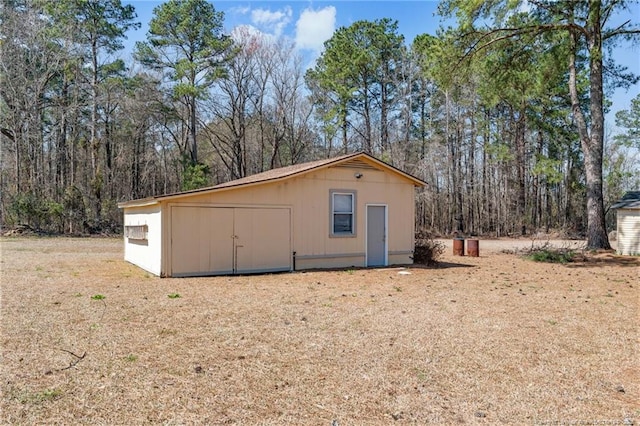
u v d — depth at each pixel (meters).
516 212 30.88
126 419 2.97
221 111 30.67
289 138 31.64
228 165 33.97
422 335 5.10
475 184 33.16
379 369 3.99
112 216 26.16
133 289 8.05
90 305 6.57
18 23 23.84
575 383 3.71
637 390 3.58
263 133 31.88
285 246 11.05
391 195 12.64
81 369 3.90
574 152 28.62
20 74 24.17
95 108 27.00
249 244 10.59
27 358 4.18
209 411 3.11
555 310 6.55
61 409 3.11
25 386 3.51
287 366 4.04
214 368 3.96
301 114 31.66
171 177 34.25
